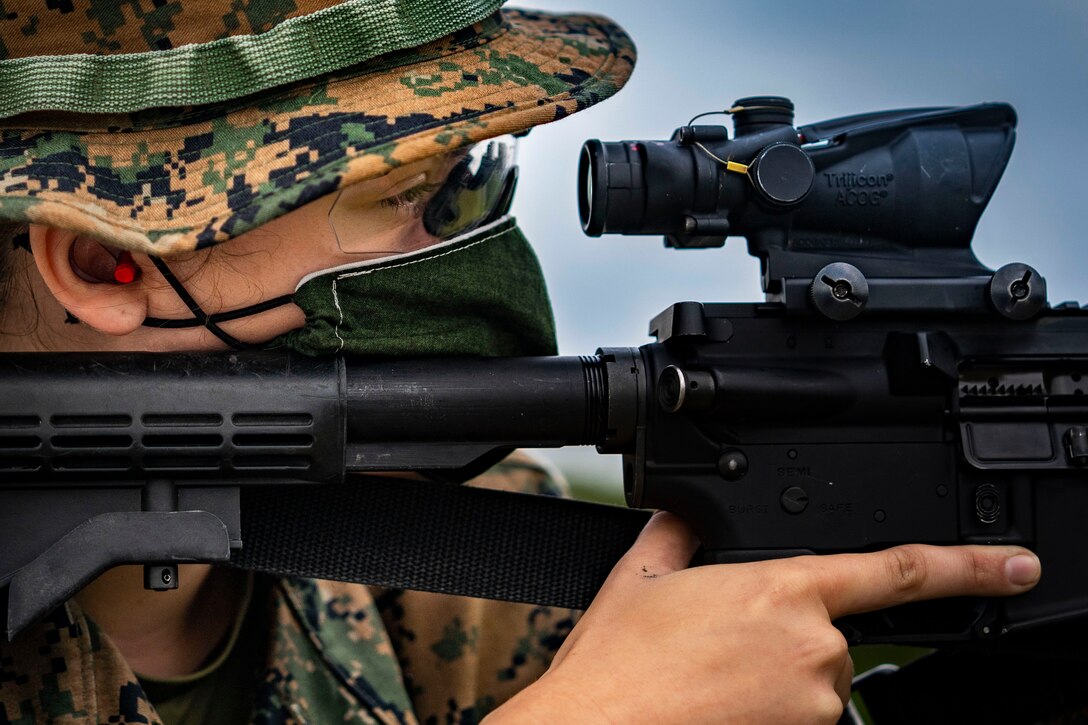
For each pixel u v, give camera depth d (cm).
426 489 131
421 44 116
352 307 117
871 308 121
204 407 112
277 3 114
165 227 106
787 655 110
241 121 112
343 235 117
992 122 126
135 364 112
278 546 128
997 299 121
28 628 108
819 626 112
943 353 120
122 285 117
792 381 119
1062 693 143
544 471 179
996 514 123
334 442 115
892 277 122
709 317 120
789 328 121
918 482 123
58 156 109
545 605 132
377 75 115
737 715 108
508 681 167
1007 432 124
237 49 111
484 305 125
